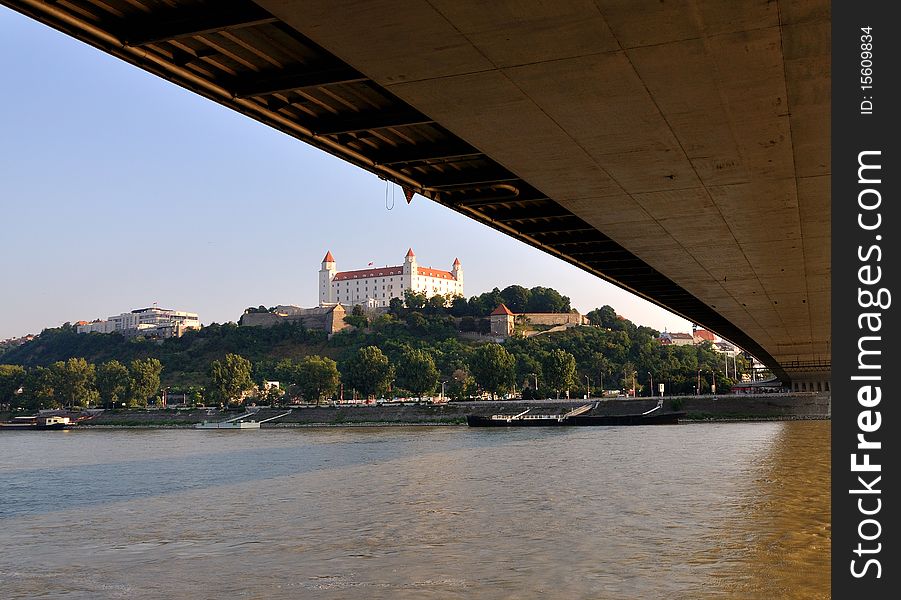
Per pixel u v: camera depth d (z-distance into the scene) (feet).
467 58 62.75
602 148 84.94
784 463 192.13
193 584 90.48
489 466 218.18
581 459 228.43
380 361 614.34
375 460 251.80
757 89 69.51
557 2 54.08
